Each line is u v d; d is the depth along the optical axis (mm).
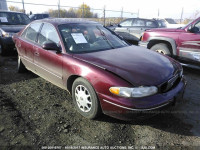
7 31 6020
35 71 3934
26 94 3551
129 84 2312
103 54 2994
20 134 2430
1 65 5328
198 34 4539
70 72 2836
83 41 3275
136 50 3414
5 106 3070
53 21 3598
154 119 2861
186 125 2750
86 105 2742
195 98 3611
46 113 2932
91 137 2441
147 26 9055
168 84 2539
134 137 2471
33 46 3699
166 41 5324
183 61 4980
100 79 2451
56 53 3098
